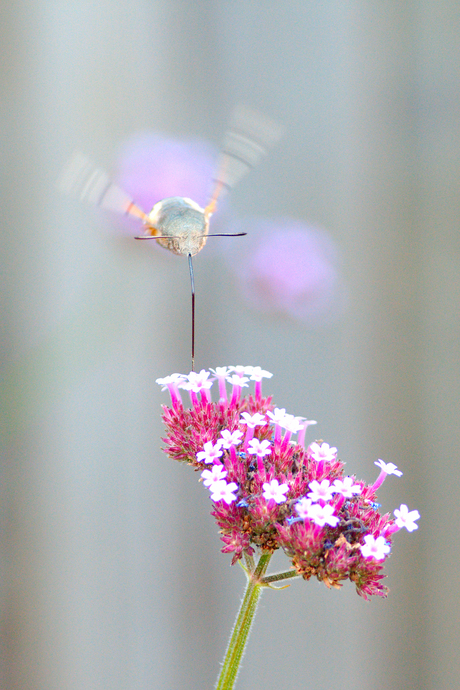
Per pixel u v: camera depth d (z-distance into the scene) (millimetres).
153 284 1162
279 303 1154
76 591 1164
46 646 1160
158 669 1167
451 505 1174
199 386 1093
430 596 1173
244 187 1171
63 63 1168
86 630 1164
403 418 1177
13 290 1161
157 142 1122
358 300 1177
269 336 1174
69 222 1160
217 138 1174
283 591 1171
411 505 1175
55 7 1166
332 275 1156
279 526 1072
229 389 1172
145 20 1172
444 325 1177
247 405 1101
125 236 1139
